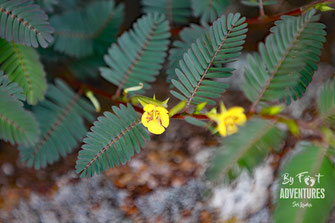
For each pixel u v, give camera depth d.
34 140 0.24
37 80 0.25
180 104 0.22
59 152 0.27
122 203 0.28
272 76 0.24
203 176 0.29
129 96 0.26
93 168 0.22
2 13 0.22
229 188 0.29
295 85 0.24
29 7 0.23
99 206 0.28
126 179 0.29
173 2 0.29
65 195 0.29
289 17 0.24
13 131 0.23
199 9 0.29
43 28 0.23
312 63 0.24
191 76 0.22
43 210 0.28
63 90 0.27
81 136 0.27
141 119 0.22
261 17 0.26
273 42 0.23
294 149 0.29
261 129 0.23
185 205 0.29
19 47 0.24
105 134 0.22
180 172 0.29
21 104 0.23
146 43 0.26
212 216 0.29
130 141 0.22
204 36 0.22
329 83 0.24
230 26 0.22
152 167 0.29
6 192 0.29
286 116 0.24
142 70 0.26
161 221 0.29
